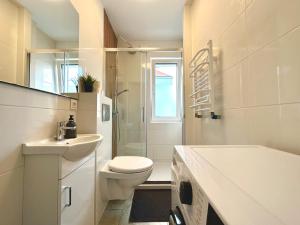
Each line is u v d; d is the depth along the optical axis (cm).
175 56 343
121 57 318
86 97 173
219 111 148
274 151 75
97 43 240
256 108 98
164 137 347
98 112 178
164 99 358
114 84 304
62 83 158
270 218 28
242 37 112
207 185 41
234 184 42
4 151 85
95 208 161
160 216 186
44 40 134
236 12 120
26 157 97
